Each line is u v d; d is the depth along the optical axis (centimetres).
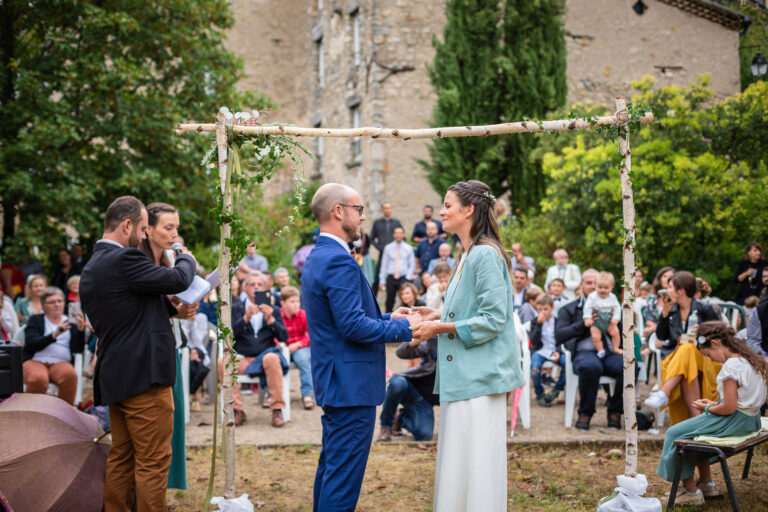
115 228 385
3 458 370
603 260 1229
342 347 354
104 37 1221
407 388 619
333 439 355
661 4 1705
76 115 1224
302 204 409
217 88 1338
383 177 1664
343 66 1895
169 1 1241
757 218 1161
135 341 371
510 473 532
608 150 1191
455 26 1412
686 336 520
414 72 1678
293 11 2280
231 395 401
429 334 357
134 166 1238
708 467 470
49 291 687
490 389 355
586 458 572
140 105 1201
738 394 441
